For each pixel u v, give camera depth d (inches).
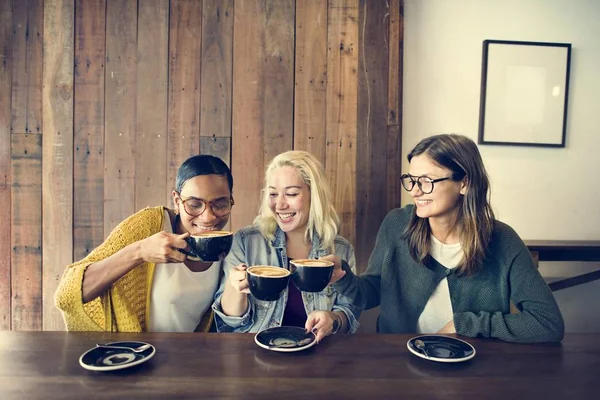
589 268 92.5
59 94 83.4
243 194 85.5
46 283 84.2
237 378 36.9
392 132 85.7
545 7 89.7
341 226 85.7
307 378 37.3
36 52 82.9
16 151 83.4
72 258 84.3
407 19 88.0
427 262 55.6
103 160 84.1
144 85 83.9
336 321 53.9
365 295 57.4
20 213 83.7
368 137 85.6
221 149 85.0
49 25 82.8
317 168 62.3
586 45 90.6
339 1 84.7
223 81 84.5
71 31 83.0
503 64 88.8
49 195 83.8
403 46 87.5
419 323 57.9
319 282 44.1
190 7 83.8
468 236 52.2
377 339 47.0
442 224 54.6
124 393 33.9
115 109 83.8
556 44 88.8
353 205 85.7
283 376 37.5
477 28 89.0
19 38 82.9
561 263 92.7
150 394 33.8
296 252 64.7
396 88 85.5
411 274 57.3
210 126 84.7
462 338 47.6
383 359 41.6
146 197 84.5
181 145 84.5
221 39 84.3
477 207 52.4
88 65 83.5
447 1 88.4
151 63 83.8
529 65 89.0
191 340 45.4
